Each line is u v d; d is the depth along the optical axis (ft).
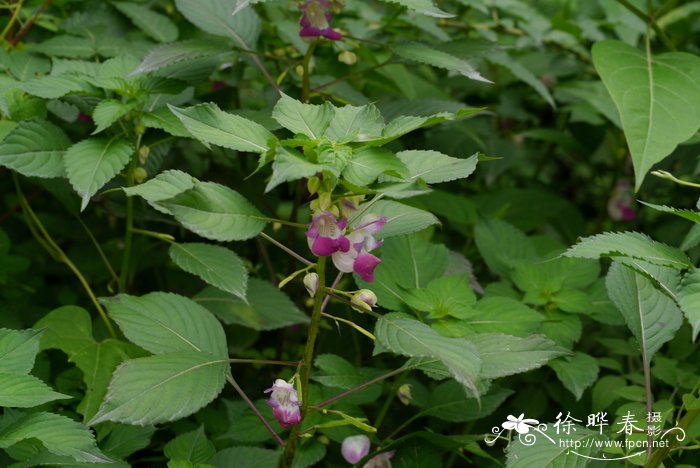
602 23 5.72
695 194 5.54
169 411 3.52
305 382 3.66
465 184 6.03
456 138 5.51
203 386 3.60
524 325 3.98
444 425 4.48
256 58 4.50
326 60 4.84
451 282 4.04
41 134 4.00
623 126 4.21
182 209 3.49
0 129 4.10
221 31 4.47
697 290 3.34
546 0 6.81
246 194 4.97
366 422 3.98
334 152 3.36
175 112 3.47
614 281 3.95
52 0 4.77
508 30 5.55
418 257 4.20
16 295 4.71
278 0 4.82
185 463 3.73
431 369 3.75
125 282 4.36
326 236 3.50
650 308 3.92
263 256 4.86
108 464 3.69
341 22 4.96
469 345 3.47
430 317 3.97
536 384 4.60
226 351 3.81
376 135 3.47
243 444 4.22
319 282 3.59
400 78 5.16
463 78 5.78
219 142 3.46
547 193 5.58
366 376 4.13
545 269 4.38
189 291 4.89
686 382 4.23
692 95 4.28
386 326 3.53
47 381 4.14
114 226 5.04
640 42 6.04
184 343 3.77
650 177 5.29
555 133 5.72
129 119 4.17
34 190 5.16
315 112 3.56
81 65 4.29
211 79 4.82
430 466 3.90
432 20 4.95
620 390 4.17
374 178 3.37
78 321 4.09
